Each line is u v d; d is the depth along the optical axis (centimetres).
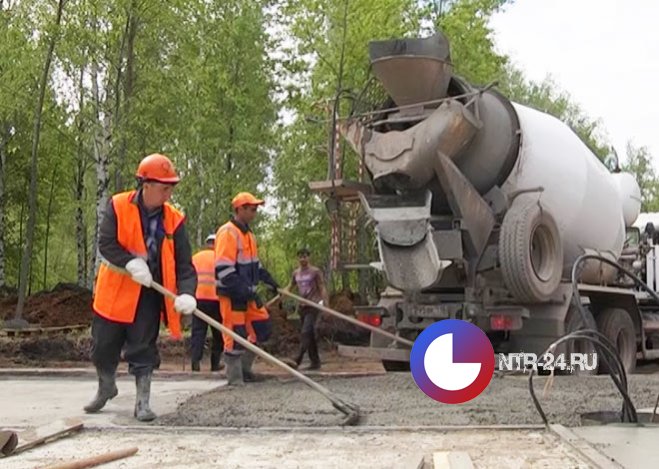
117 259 646
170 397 788
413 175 961
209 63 2123
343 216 1051
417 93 970
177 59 1939
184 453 502
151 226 657
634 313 1257
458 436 553
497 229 999
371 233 1070
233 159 2227
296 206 2208
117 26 1762
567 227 1091
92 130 1989
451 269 1005
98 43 1750
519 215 976
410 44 955
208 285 1070
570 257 1120
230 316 877
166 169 652
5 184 2714
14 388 875
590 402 721
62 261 3666
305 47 1825
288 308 1933
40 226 3092
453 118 935
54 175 2795
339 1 1739
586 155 1144
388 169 966
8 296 2247
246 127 2184
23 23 1736
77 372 981
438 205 1003
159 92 1878
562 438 528
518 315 980
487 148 999
